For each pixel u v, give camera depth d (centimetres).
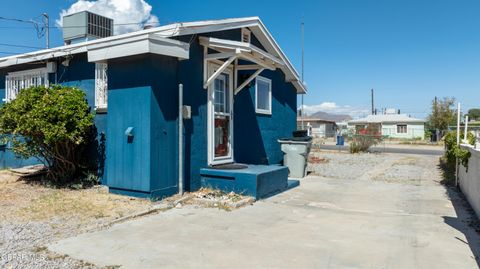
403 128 5144
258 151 1021
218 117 833
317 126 5831
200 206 615
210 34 791
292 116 1268
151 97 625
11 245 402
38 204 583
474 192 621
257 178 690
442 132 4403
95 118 769
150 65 625
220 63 821
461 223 534
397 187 889
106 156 736
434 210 630
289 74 1202
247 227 497
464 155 730
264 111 1057
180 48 660
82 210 554
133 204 598
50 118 667
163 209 584
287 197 738
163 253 389
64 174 756
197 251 398
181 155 681
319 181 974
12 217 511
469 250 414
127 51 624
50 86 784
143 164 629
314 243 432
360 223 530
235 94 896
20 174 834
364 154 2039
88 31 949
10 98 971
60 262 358
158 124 639
